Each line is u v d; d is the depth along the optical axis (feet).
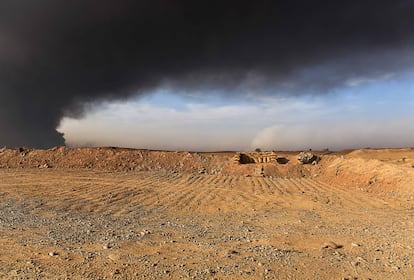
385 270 31.19
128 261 33.09
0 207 60.90
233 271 30.55
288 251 36.81
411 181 81.87
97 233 44.42
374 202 72.59
